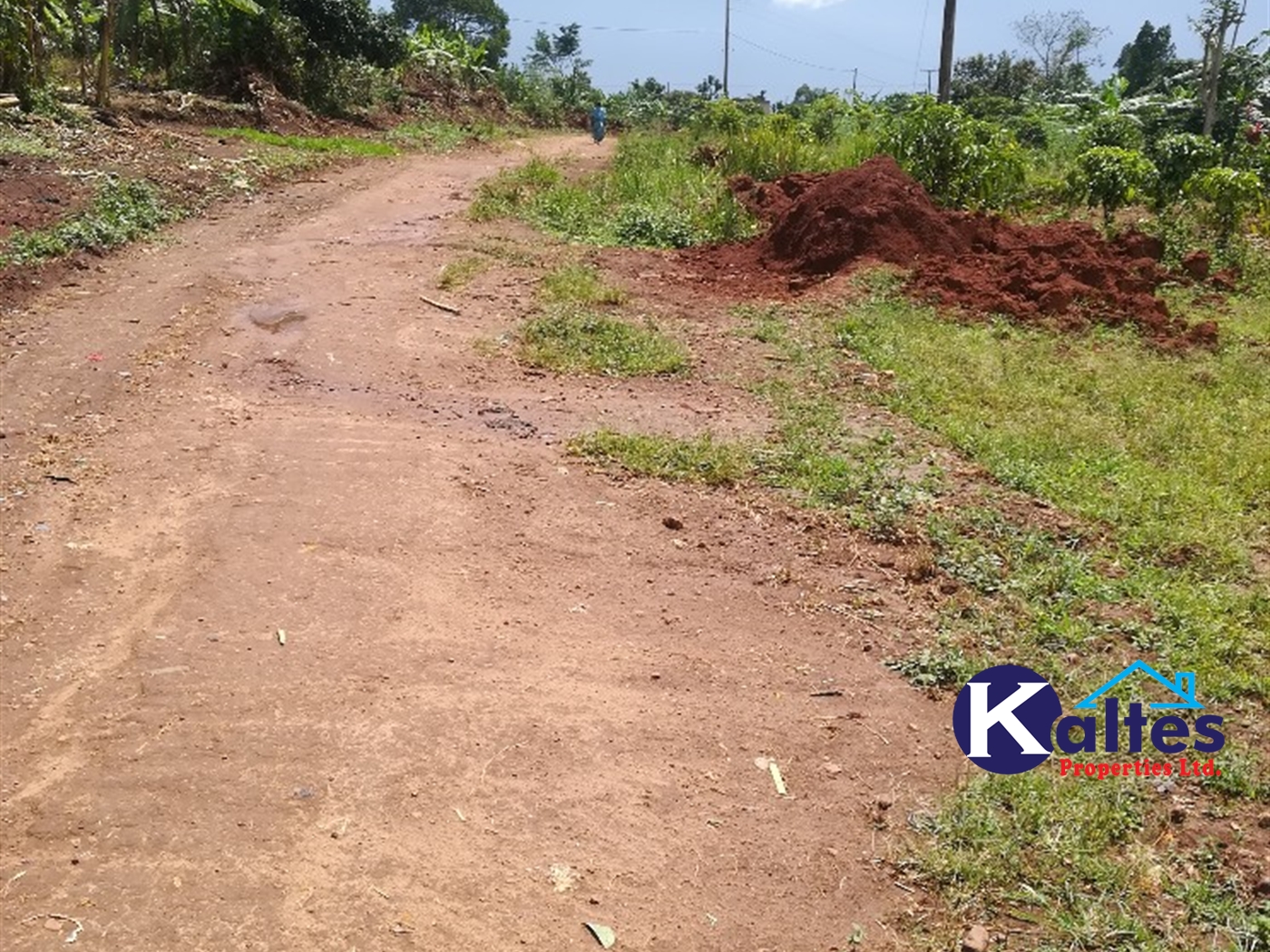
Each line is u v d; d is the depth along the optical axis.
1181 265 11.48
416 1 53.91
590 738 4.02
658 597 4.97
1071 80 33.19
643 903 3.31
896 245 10.82
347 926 3.17
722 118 24.03
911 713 4.25
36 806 3.57
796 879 3.43
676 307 9.58
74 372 7.19
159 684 4.18
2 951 3.03
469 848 3.48
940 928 3.24
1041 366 8.12
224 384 7.18
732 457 6.30
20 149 11.91
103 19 16.23
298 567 5.02
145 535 5.25
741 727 4.13
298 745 3.89
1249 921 3.24
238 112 18.25
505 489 5.91
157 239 10.65
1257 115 20.95
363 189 14.52
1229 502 6.01
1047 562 5.34
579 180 16.48
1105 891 3.36
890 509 5.76
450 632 4.60
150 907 3.20
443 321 8.69
